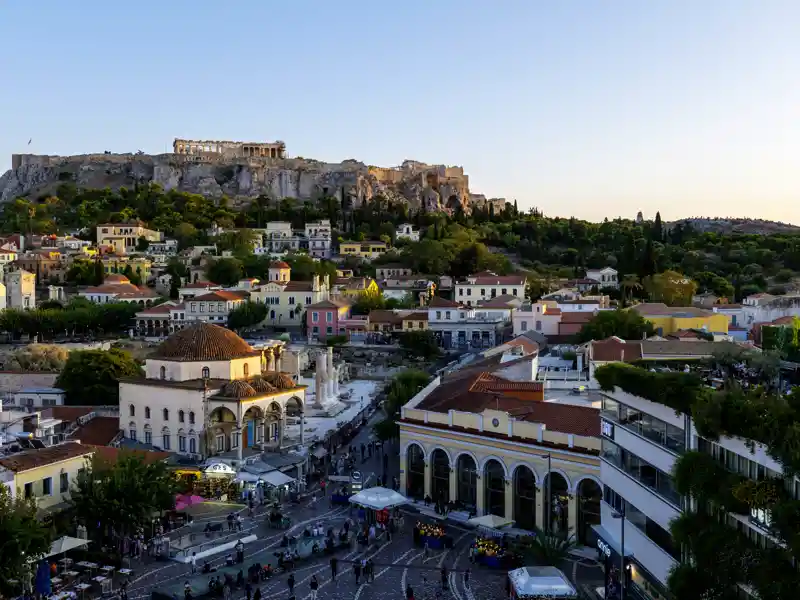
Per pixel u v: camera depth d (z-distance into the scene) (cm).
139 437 11644
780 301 19825
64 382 14312
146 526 7725
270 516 8569
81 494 7750
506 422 8650
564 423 8488
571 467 8025
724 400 5081
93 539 7750
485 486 8825
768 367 6062
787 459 4462
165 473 8375
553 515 8281
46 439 10256
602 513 7350
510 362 11544
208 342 11869
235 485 9488
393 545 8000
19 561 6212
